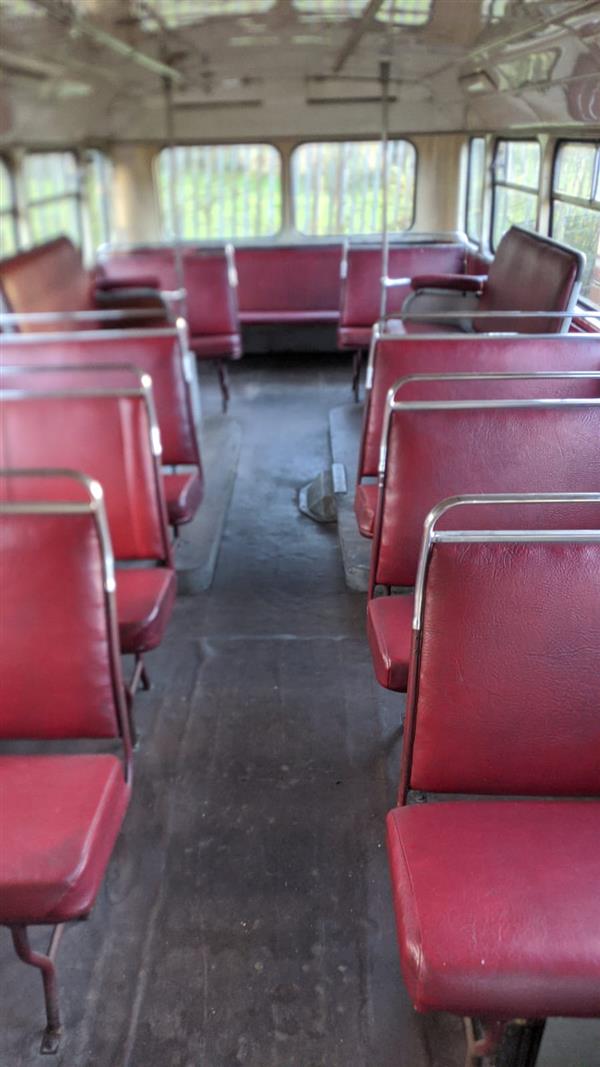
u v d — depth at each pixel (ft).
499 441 8.31
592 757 6.11
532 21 10.05
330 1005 6.65
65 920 5.62
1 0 8.59
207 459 18.12
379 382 11.07
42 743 9.64
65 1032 6.47
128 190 24.98
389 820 6.03
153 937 7.25
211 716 10.16
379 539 8.73
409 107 23.08
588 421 8.27
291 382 24.45
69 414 9.44
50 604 6.53
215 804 8.75
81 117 20.52
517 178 19.74
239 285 24.86
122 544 9.77
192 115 23.54
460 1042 6.35
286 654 11.44
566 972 4.81
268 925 7.35
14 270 16.51
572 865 5.47
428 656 5.96
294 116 23.47
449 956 4.86
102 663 6.67
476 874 5.37
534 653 5.90
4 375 11.57
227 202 25.00
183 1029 6.48
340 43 13.89
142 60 15.15
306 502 16.25
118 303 20.58
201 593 13.12
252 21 11.43
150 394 9.43
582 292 15.61
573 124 14.58
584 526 8.42
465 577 5.78
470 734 6.09
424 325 19.98
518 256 17.02
